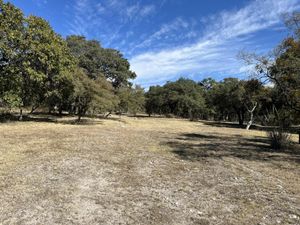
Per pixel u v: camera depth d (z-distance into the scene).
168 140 16.30
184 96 55.66
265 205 5.63
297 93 14.85
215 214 5.11
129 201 5.64
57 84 24.75
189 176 7.77
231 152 12.52
